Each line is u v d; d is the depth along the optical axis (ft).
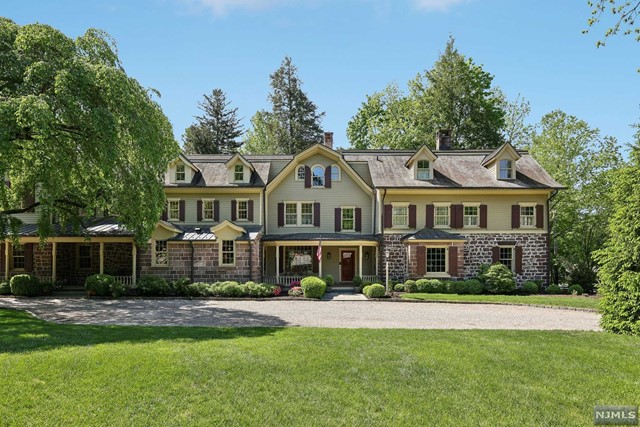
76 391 22.02
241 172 85.05
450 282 75.46
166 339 33.30
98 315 49.70
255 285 69.36
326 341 32.81
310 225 86.89
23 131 45.85
